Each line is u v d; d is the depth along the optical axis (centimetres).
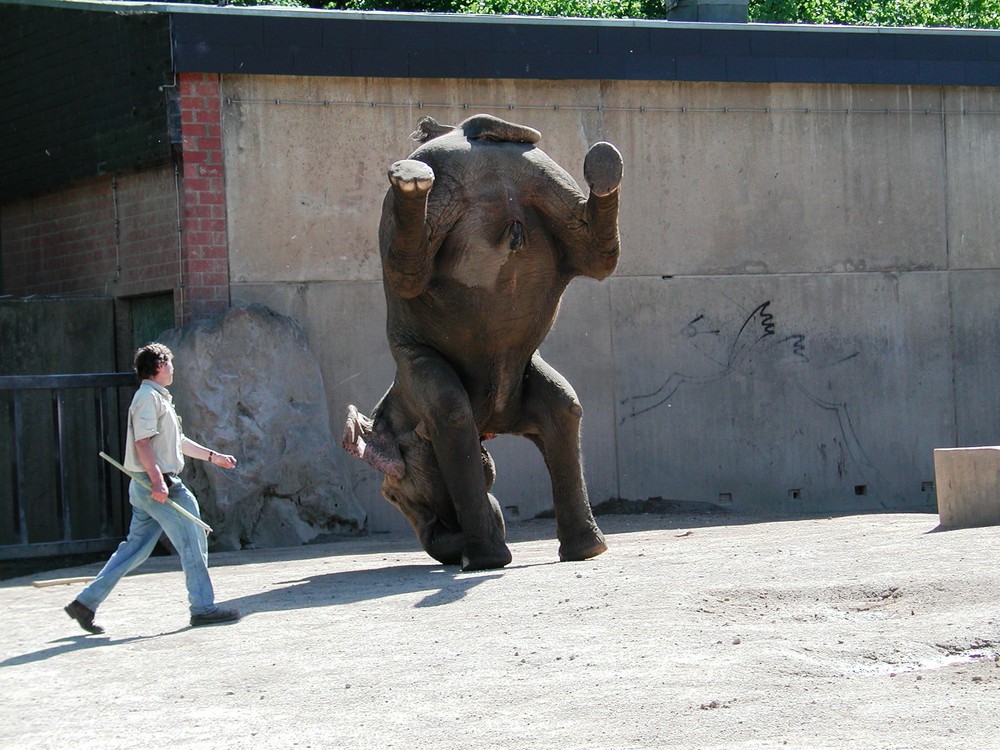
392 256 920
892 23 3300
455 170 934
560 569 935
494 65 1700
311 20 1633
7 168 1856
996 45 1912
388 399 1104
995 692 556
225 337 1540
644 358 1772
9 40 1830
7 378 1431
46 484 1636
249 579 1108
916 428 1883
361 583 983
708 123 1808
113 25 1661
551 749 509
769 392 1820
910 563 845
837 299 1856
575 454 1042
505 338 984
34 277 1850
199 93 1608
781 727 520
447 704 580
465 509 989
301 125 1650
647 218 1780
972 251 1920
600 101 1762
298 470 1547
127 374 1506
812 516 1684
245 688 639
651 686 582
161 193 1645
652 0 3228
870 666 611
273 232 1639
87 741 564
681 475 1781
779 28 1816
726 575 840
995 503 1086
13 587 1200
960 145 1919
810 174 1850
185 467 1519
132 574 1241
